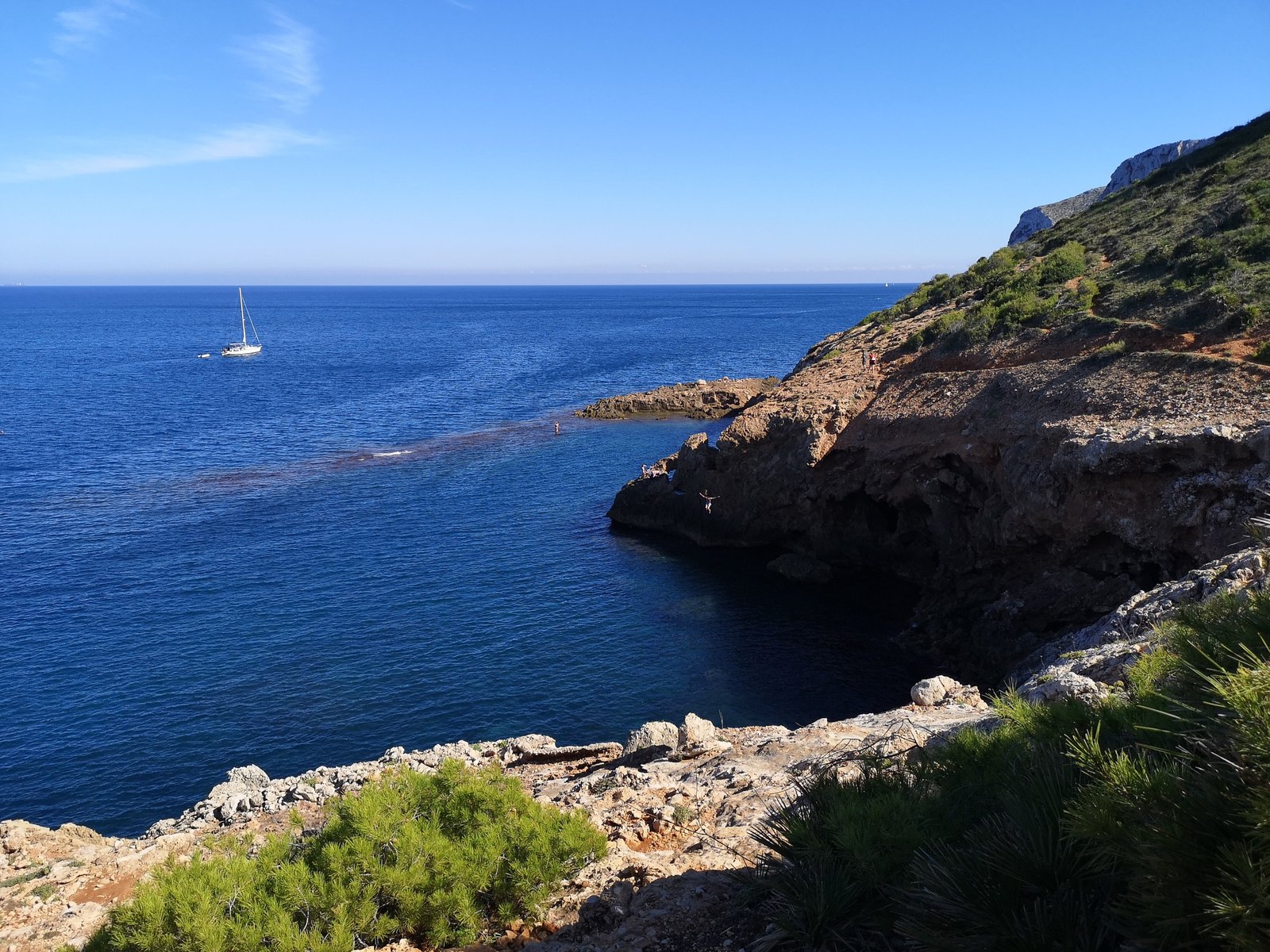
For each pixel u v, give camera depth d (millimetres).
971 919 4328
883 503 41844
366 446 74000
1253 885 3172
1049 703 6402
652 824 10602
